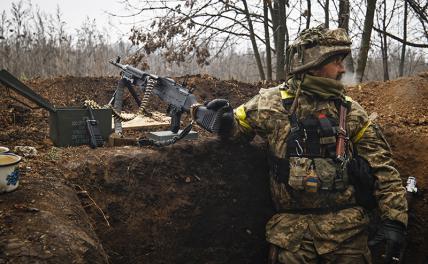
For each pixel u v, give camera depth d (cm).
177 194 301
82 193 262
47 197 221
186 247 305
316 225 250
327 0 629
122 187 282
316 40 249
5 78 269
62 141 301
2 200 208
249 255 332
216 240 317
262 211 333
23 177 241
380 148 256
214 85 474
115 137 316
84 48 935
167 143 305
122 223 277
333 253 247
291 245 252
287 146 253
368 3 552
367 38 562
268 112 261
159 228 292
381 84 446
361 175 248
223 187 316
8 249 173
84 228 213
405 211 243
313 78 249
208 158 314
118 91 341
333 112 254
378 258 313
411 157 323
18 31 871
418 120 357
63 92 445
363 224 252
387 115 386
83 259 185
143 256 284
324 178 245
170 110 319
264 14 727
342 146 247
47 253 177
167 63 826
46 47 905
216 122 269
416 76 425
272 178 271
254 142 330
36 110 391
